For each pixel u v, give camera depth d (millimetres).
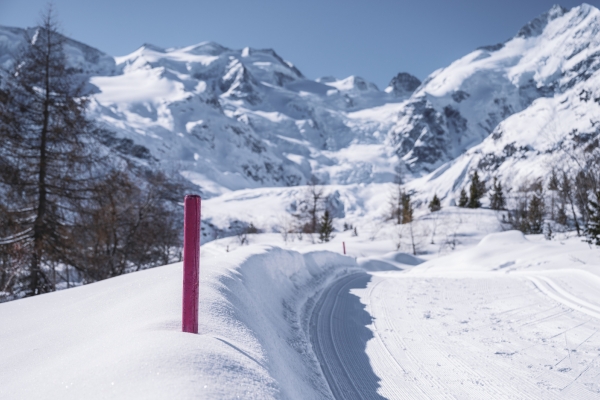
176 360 2227
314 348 4883
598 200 17891
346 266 16938
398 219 62344
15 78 13172
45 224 13406
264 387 2316
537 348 5020
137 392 1933
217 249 58938
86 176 14219
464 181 177500
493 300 8117
